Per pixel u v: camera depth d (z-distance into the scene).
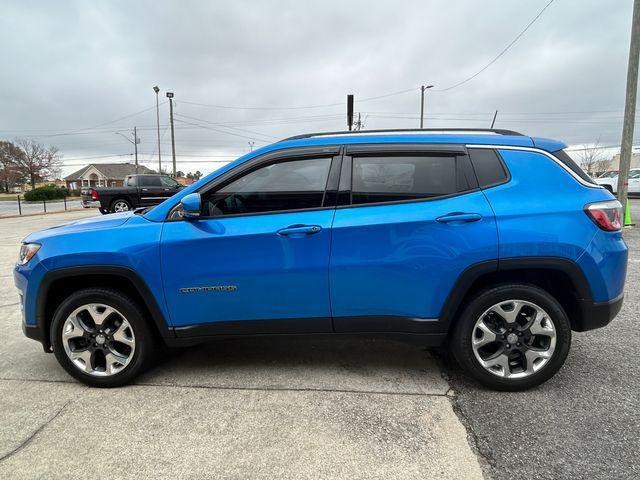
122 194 18.30
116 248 3.13
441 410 2.88
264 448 2.50
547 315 3.00
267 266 3.06
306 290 3.08
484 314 3.05
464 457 2.40
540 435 2.58
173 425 2.76
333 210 3.08
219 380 3.36
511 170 3.06
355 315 3.11
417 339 3.10
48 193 45.19
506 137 3.15
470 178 3.06
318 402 3.00
